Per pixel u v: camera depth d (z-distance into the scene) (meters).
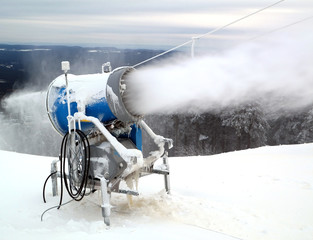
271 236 4.06
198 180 6.34
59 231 4.06
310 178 6.30
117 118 4.42
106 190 4.17
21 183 6.13
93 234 3.90
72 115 4.63
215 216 4.55
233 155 8.99
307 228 4.29
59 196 5.34
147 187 5.93
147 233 3.93
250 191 5.62
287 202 5.11
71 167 4.58
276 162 7.76
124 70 4.36
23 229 4.15
